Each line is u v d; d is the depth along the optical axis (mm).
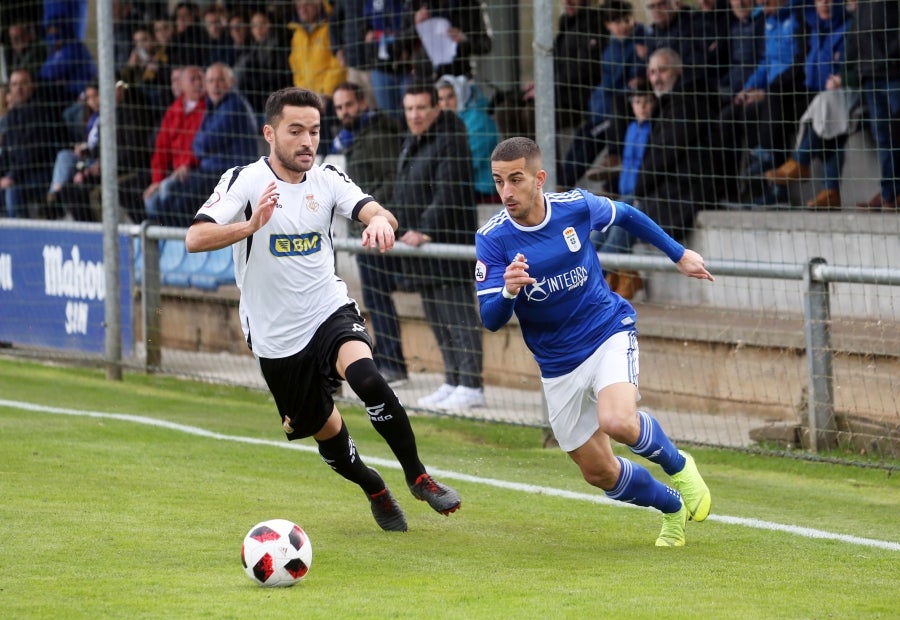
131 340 31172
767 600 12984
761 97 25672
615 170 27500
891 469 20609
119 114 34531
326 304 16172
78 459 20672
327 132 31531
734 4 25891
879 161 24922
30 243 32938
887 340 22219
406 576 13992
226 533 16016
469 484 19938
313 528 16609
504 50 33312
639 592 13273
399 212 27375
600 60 27469
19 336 33500
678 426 25000
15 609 12344
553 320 15625
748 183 26266
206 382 30234
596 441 15852
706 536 16594
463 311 26750
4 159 36906
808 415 22500
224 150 32344
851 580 14023
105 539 15492
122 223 34156
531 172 15016
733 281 26875
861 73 24562
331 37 31688
